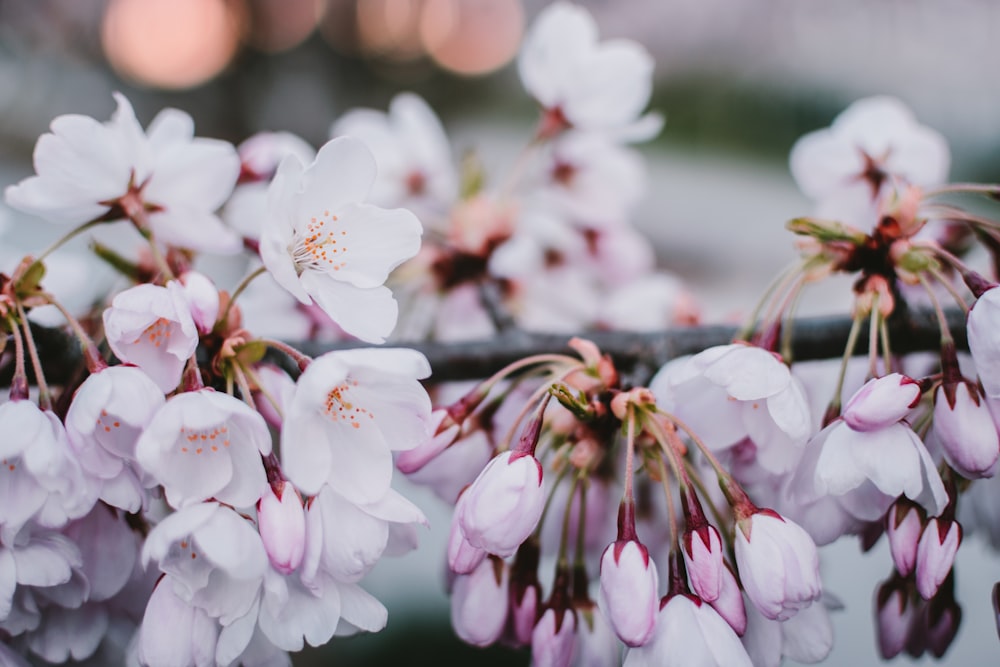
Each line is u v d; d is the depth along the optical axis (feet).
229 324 1.09
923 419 1.12
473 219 1.51
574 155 1.56
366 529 1.02
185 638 1.01
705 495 1.09
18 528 1.00
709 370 1.06
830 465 1.03
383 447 1.04
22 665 1.09
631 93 1.50
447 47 10.19
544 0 10.12
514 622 1.14
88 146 1.12
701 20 7.48
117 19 6.33
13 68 5.37
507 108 9.53
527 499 1.02
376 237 1.06
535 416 1.05
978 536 1.25
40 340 1.11
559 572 1.13
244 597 1.02
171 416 0.99
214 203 1.20
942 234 1.33
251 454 1.02
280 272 1.01
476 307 1.52
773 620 1.07
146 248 1.22
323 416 1.03
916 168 1.36
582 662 1.13
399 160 1.56
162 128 1.21
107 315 1.01
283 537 1.00
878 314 1.11
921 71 6.18
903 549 1.06
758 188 6.10
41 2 5.50
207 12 7.52
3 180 4.02
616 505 1.28
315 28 9.23
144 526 1.11
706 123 7.20
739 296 4.34
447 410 1.13
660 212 5.68
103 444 1.01
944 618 1.14
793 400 1.05
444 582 1.25
